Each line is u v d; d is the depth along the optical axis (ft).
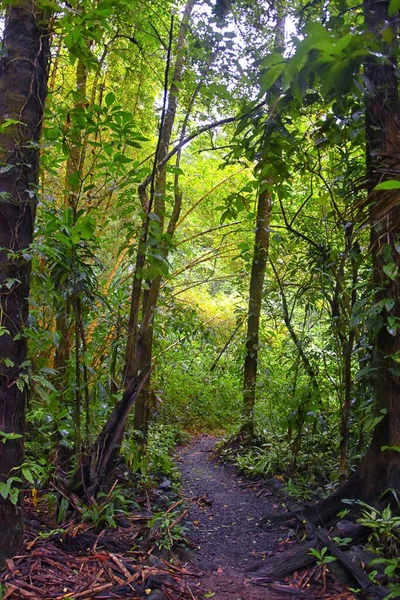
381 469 10.12
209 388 30.63
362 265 13.57
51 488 11.10
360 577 8.56
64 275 10.77
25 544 8.97
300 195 18.44
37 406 11.97
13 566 8.22
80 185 11.88
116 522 10.91
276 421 20.75
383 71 9.55
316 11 12.01
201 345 30.09
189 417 28.96
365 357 10.62
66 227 10.07
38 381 8.47
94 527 10.16
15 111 8.65
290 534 11.62
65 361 11.91
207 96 14.78
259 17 13.74
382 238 9.77
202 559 10.45
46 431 12.67
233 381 30.63
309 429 17.70
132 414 18.03
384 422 10.10
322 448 16.78
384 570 8.67
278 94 9.93
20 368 8.45
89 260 15.49
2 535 8.27
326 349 15.94
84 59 10.28
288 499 14.49
